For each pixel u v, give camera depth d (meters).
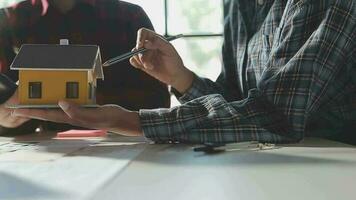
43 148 0.72
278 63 0.77
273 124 0.69
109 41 1.49
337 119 0.88
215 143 0.68
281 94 0.70
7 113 0.95
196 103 0.74
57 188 0.39
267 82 0.72
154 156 0.60
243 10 1.11
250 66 1.04
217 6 2.36
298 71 0.70
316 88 0.70
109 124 0.73
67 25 1.49
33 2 1.50
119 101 1.45
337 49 0.72
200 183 0.41
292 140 0.68
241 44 1.10
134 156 0.60
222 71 1.17
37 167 0.51
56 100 0.76
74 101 0.75
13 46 1.47
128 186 0.39
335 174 0.45
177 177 0.44
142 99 1.45
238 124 0.69
